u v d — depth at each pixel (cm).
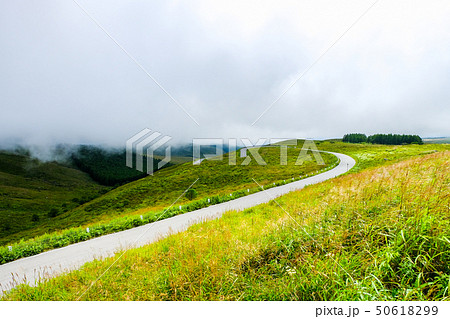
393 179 590
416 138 14325
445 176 503
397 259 308
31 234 5441
